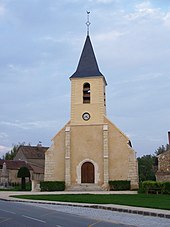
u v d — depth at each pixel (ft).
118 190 117.19
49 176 125.70
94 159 123.54
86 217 49.98
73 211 59.11
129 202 71.46
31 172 215.10
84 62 134.51
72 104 129.59
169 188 99.71
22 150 241.35
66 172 122.72
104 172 120.37
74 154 125.29
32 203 76.07
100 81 129.29
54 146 127.75
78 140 126.11
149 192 102.53
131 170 120.16
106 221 45.39
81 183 122.52
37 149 246.06
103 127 124.77
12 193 111.96
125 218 49.55
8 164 213.87
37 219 46.09
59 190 120.37
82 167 124.16
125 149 122.21
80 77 130.62
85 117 127.65
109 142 124.06
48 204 72.84
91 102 128.26
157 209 58.65
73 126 127.65
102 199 79.66
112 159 122.52
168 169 120.57
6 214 52.11
